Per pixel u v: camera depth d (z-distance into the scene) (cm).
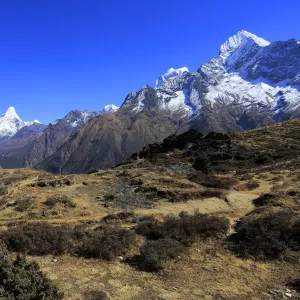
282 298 1295
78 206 2616
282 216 1964
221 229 1959
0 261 1202
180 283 1423
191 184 3269
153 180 3362
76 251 1720
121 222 2192
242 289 1373
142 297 1298
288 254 1639
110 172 4153
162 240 1752
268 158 5241
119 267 1566
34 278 1155
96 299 1242
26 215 2397
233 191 3088
